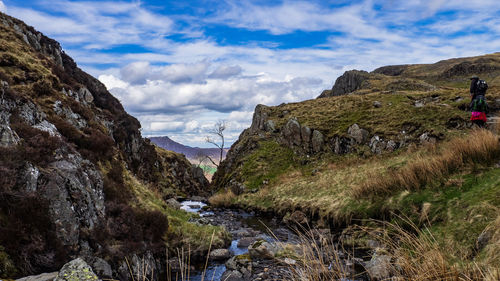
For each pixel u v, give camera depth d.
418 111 38.28
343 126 43.53
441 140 30.39
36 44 31.55
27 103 13.63
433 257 4.96
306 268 5.34
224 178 53.31
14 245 7.79
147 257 12.52
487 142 13.59
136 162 37.28
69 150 13.07
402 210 14.27
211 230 18.12
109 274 9.95
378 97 50.16
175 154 72.81
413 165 16.62
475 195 11.42
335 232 17.20
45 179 9.93
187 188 58.84
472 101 16.39
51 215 9.40
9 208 8.45
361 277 9.24
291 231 20.17
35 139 11.38
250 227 23.50
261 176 42.12
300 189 29.27
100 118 29.97
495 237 7.84
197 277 12.66
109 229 11.94
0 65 20.22
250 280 11.62
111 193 14.54
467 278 4.68
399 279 5.03
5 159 9.23
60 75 27.12
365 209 16.73
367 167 28.11
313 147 43.78
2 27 27.62
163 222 15.11
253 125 63.78
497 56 147.00
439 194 13.26
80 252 9.77
